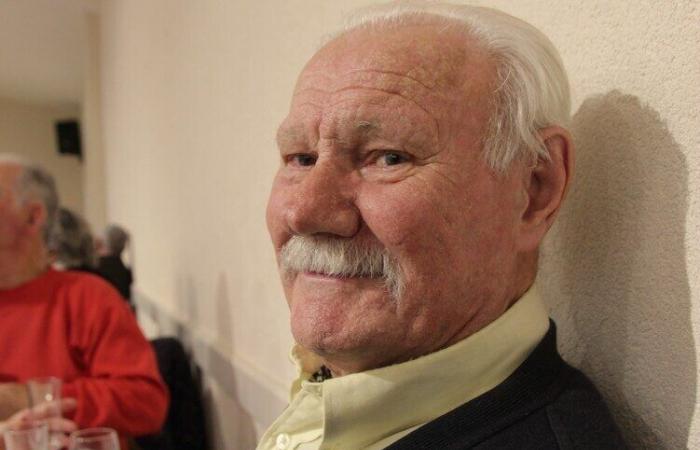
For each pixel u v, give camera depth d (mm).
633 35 655
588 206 736
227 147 1862
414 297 616
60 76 6629
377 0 994
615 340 696
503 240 646
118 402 1524
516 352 658
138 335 1672
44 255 1694
